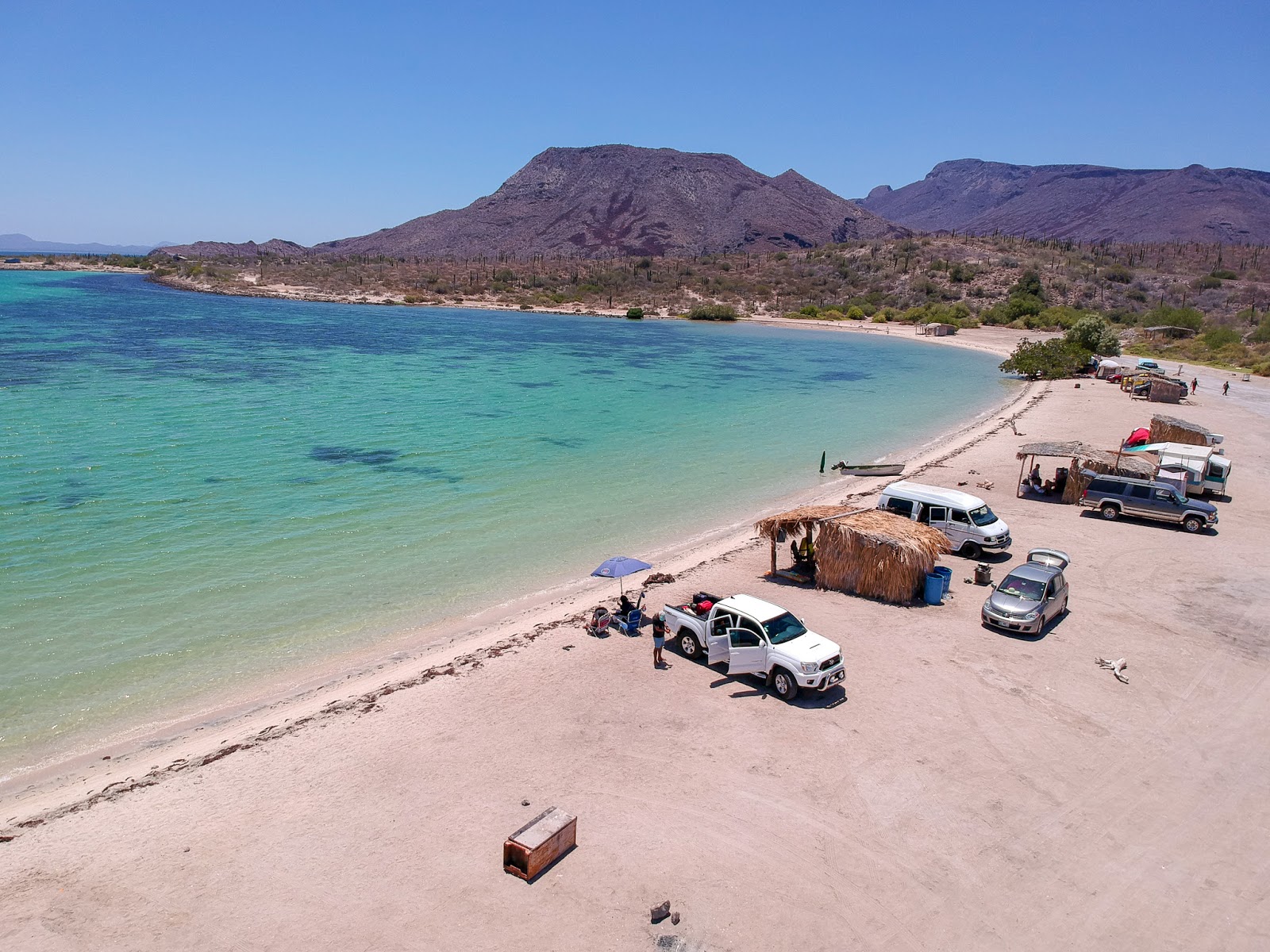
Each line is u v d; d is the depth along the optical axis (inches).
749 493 1514.5
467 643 842.8
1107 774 624.4
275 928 449.4
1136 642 866.8
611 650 827.4
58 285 7396.7
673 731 670.5
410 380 2790.4
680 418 2324.1
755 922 463.8
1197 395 2743.6
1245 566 1114.7
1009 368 3535.9
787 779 605.0
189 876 490.9
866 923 466.9
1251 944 459.2
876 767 623.5
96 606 896.3
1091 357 3449.8
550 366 3417.8
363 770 606.5
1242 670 808.3
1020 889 498.9
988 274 7795.3
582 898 478.6
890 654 820.6
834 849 528.7
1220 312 6692.9
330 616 904.3
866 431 2218.3
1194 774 628.4
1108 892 498.0
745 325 6653.5
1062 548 1179.9
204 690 734.5
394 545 1143.0
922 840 540.4
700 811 564.7
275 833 532.1
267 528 1187.9
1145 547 1189.7
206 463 1533.0
